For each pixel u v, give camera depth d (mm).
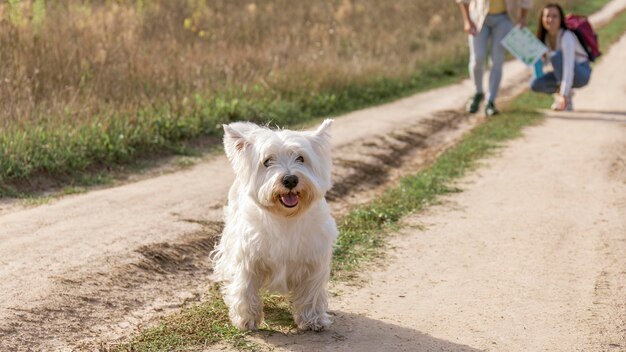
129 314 5766
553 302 5969
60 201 8508
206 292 6301
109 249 6824
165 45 16016
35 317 5453
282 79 15344
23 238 7031
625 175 10336
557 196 9273
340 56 19438
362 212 8406
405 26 26453
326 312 5621
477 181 10023
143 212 8078
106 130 10719
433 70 20953
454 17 28797
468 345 5168
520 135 12961
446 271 6688
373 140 12508
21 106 10773
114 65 13336
